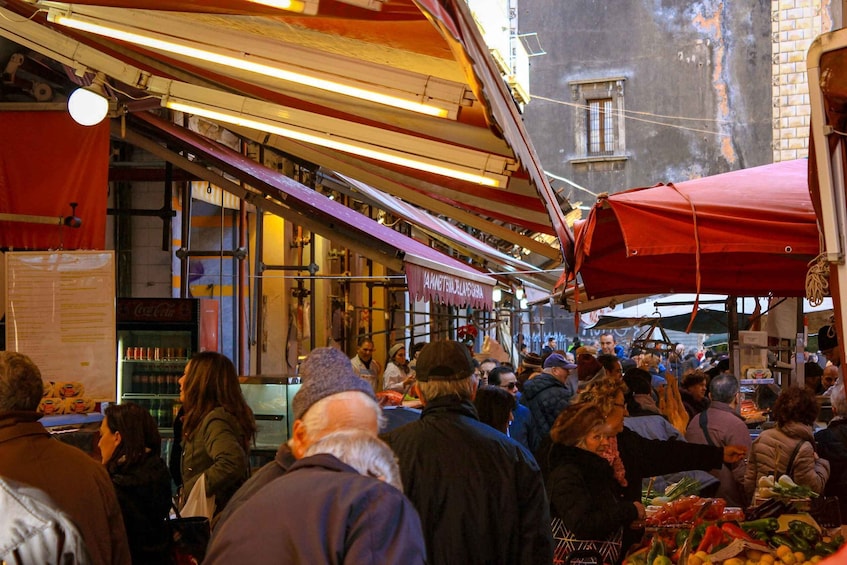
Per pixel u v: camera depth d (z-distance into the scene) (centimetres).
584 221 703
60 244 745
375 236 975
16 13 568
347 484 241
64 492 372
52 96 917
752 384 1020
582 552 482
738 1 3366
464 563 392
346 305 1862
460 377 415
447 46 389
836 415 772
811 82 304
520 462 404
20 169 750
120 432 472
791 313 1097
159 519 472
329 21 388
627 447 569
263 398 845
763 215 560
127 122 889
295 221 969
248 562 235
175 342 926
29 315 705
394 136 504
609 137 3466
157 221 1273
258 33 433
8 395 374
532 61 3528
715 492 720
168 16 438
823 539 499
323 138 520
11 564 274
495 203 655
